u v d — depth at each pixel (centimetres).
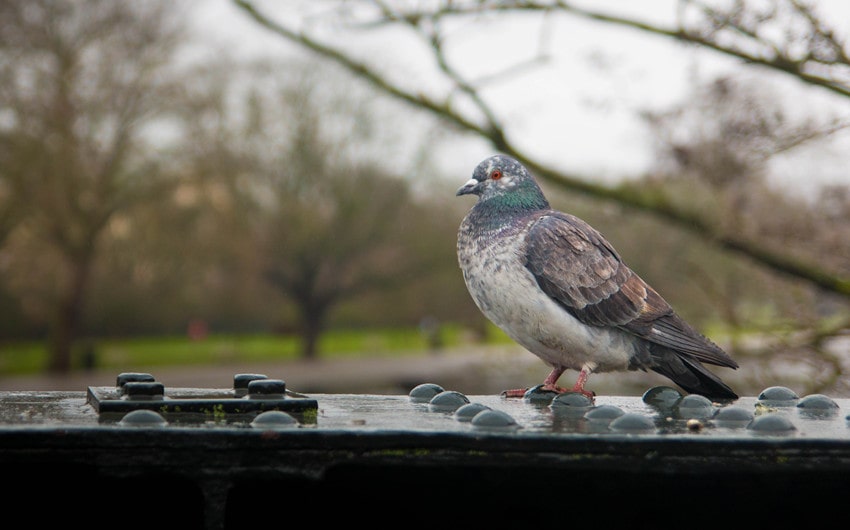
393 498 207
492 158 446
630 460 179
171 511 203
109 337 3141
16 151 2245
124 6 2317
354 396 299
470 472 206
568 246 419
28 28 2212
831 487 209
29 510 199
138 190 2525
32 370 2764
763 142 650
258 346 3534
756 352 738
